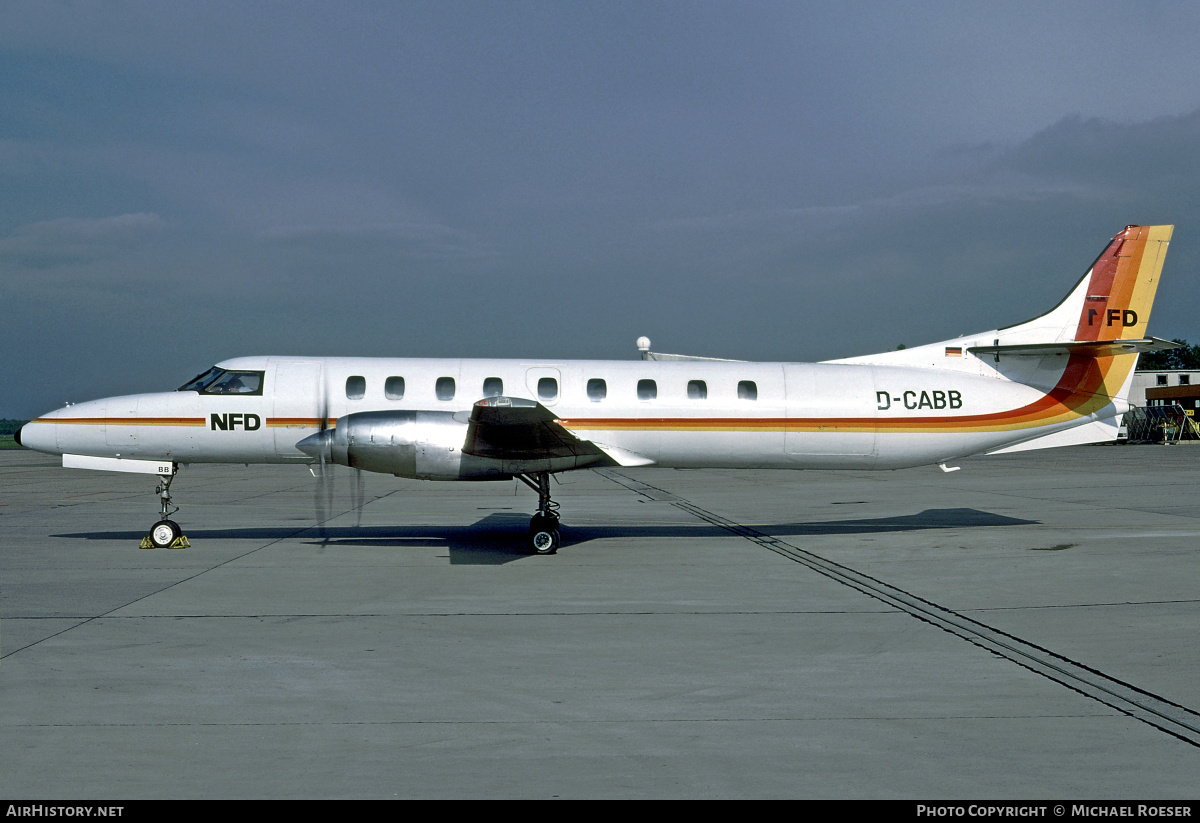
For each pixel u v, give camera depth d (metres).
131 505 21.45
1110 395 16.59
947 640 8.52
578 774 5.34
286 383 14.90
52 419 14.77
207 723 6.18
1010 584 11.36
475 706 6.57
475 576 11.89
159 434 14.71
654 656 7.95
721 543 15.08
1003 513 19.84
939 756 5.62
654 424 15.11
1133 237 16.62
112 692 6.83
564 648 8.20
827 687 7.05
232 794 5.02
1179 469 34.72
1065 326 16.62
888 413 15.67
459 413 13.82
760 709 6.53
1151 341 15.43
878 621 9.30
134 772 5.33
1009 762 5.53
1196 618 9.42
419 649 8.13
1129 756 5.62
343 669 7.48
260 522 17.97
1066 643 8.40
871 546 14.69
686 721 6.27
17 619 9.22
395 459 13.41
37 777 5.25
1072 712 6.45
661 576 11.93
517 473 13.63
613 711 6.47
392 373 15.05
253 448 14.96
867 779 5.28
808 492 25.69
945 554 13.84
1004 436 16.20
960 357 16.50
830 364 16.16
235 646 8.20
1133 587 11.13
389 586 11.15
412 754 5.64
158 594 10.55
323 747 5.75
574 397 15.07
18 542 15.00
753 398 15.38
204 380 15.01
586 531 16.75
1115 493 24.73
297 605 9.98
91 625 8.97
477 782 5.21
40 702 6.59
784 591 10.91
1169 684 7.11
